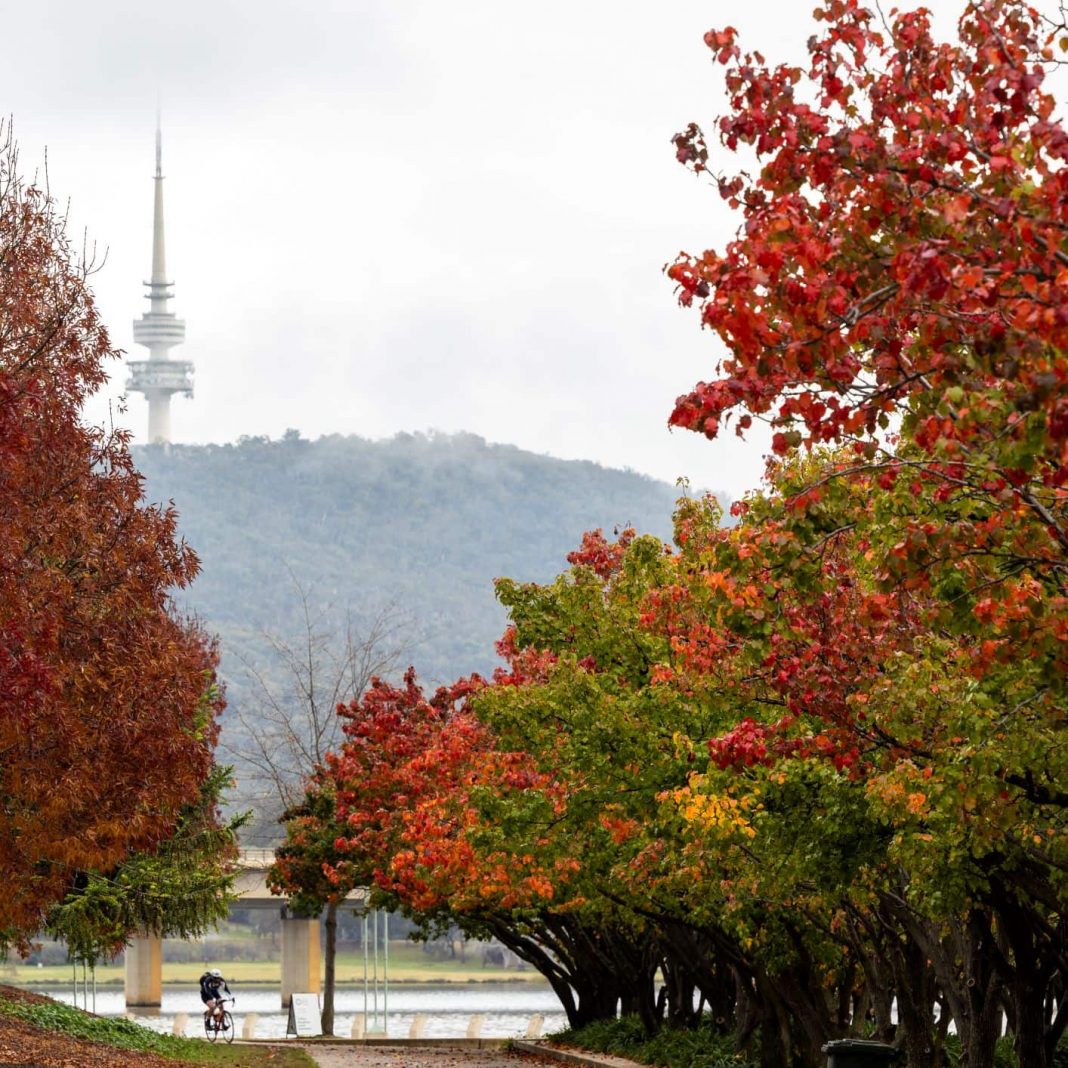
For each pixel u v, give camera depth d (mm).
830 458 24625
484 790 39844
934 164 14977
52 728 30594
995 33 15312
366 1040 75000
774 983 42719
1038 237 14039
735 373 15953
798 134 15531
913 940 35219
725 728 33219
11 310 31406
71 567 32406
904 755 23203
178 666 35125
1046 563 16953
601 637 37188
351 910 86125
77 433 32188
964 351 15141
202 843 62781
